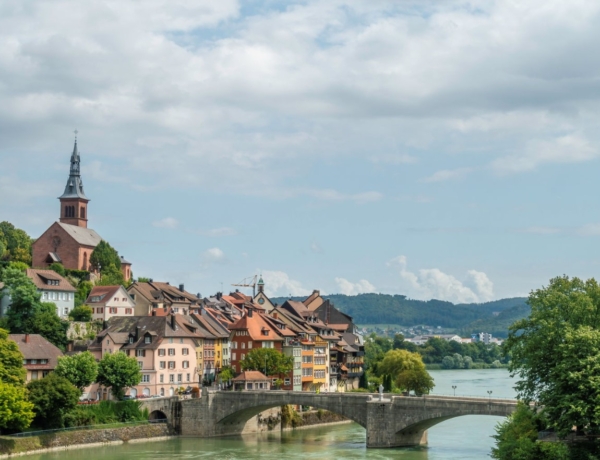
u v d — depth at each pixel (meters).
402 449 152.12
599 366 99.94
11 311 190.75
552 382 108.44
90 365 166.50
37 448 147.00
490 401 143.50
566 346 105.25
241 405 173.75
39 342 172.75
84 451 151.12
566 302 112.94
